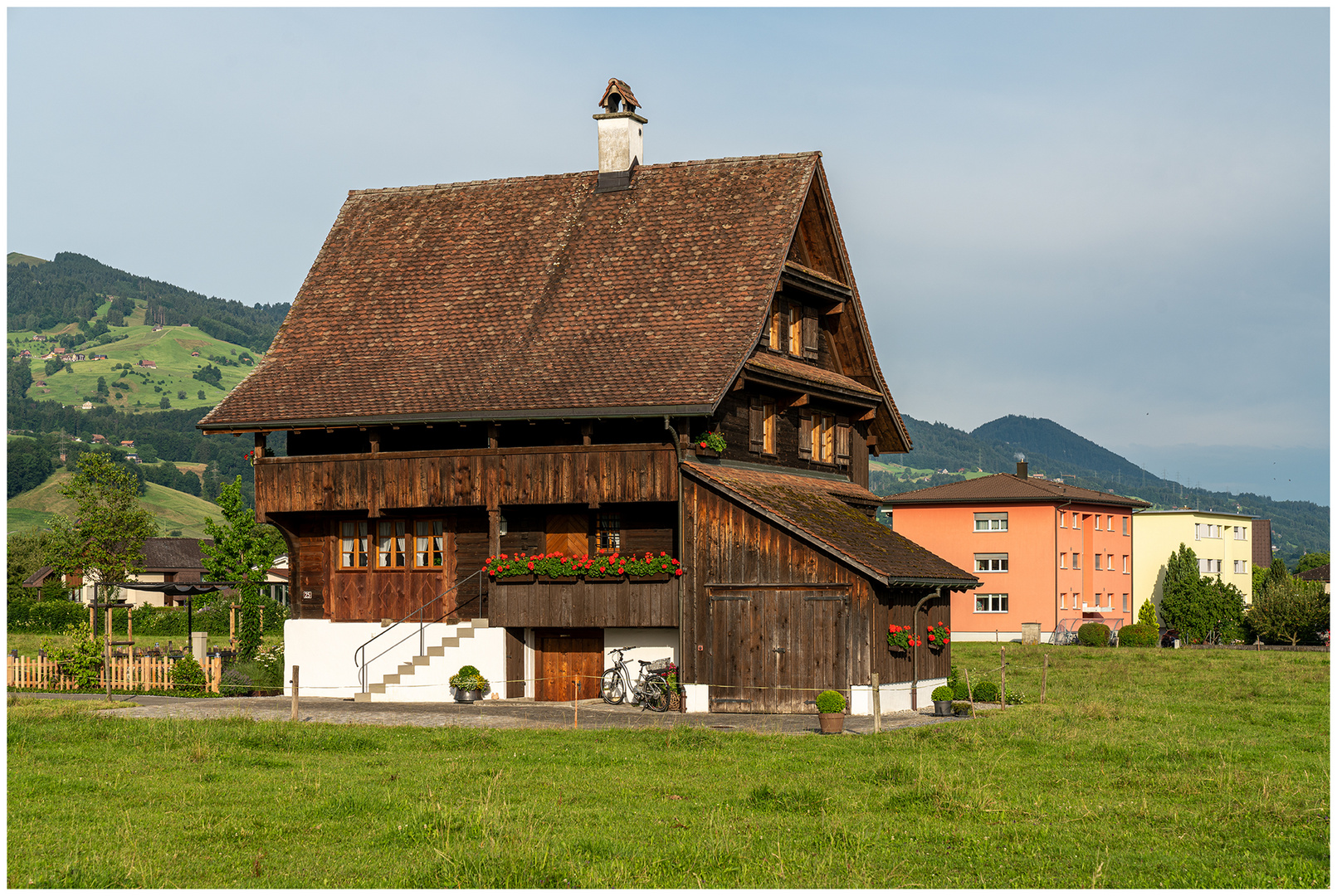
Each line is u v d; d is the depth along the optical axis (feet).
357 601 109.09
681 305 103.45
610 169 117.19
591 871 45.01
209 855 47.70
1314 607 238.89
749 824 52.47
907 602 97.30
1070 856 48.01
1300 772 65.77
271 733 74.13
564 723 84.28
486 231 117.29
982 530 257.14
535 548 104.68
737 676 93.50
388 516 107.65
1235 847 49.83
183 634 241.76
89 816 53.72
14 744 71.31
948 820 53.83
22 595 281.74
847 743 74.49
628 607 97.40
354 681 106.93
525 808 54.54
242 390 107.65
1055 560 250.78
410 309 111.65
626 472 97.30
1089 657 165.48
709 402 93.04
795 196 109.29
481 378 101.96
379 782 60.54
